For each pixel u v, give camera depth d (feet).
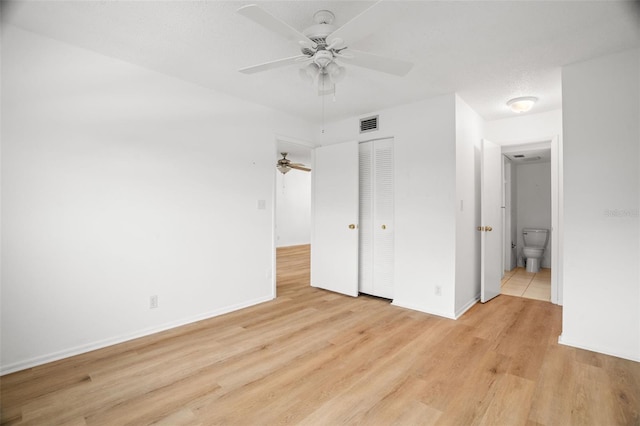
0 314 6.54
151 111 8.75
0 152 6.52
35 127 6.93
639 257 7.14
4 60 6.55
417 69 8.39
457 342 8.15
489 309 10.87
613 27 6.41
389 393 5.92
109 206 8.02
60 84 7.24
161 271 8.97
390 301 11.89
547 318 9.95
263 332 8.86
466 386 6.13
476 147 12.03
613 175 7.42
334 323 9.56
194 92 9.66
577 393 5.87
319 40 5.92
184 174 9.47
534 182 18.34
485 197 11.61
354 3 5.75
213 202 10.20
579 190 7.82
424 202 10.64
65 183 7.34
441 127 10.28
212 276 10.18
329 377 6.48
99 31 6.82
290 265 19.40
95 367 6.87
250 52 7.71
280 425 5.06
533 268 17.07
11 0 5.77
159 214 8.93
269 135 11.93
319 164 13.89
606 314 7.50
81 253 7.57
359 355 7.45
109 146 8.01
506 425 5.04
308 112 12.38
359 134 12.70
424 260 10.62
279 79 9.32
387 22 4.98
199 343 8.13
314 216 14.14
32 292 6.91
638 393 5.86
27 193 6.84
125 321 8.28
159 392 5.95
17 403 5.59
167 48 7.54
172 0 5.73
